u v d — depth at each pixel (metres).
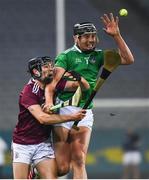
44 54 57.03
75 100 19.16
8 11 59.06
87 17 57.50
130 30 57.44
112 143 49.88
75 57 19.73
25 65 56.88
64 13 56.06
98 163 49.59
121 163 49.50
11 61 57.00
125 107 54.47
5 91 55.59
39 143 20.31
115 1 57.72
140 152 50.09
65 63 19.72
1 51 57.38
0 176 47.69
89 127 20.31
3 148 47.94
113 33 19.22
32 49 57.38
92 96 18.61
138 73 56.06
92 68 19.81
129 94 54.97
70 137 20.27
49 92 19.53
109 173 49.59
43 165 20.28
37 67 19.67
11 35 58.06
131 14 57.56
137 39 57.25
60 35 50.53
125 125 54.03
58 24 50.66
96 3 57.84
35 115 19.52
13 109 54.97
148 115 54.34
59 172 20.45
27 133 20.28
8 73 56.50
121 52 19.39
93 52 19.83
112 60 18.33
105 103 54.03
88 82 19.75
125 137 49.75
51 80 19.64
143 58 56.69
